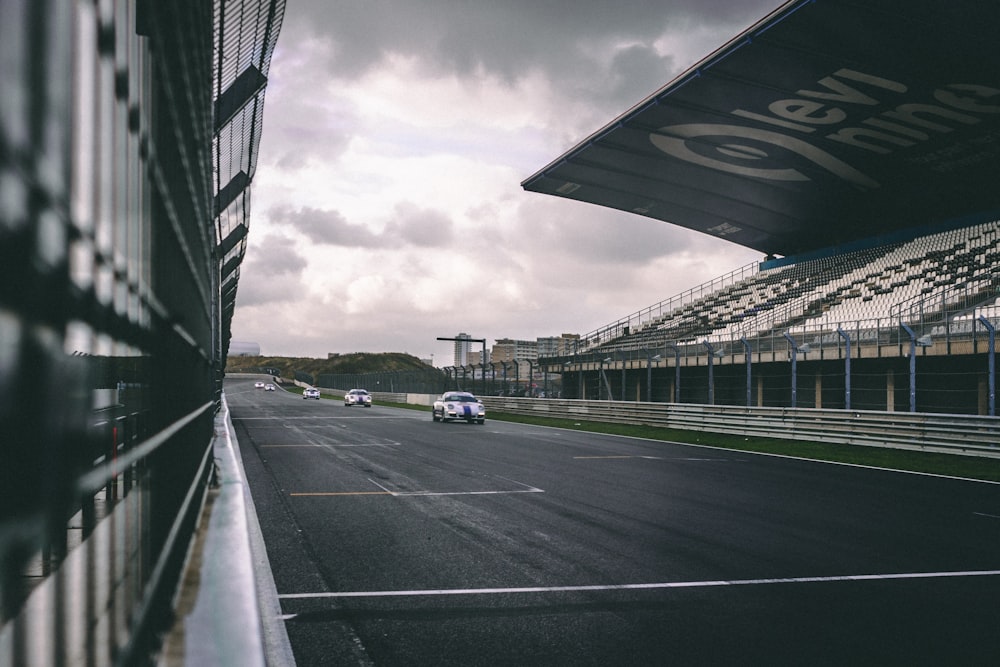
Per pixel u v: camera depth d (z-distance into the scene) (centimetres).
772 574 616
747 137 3831
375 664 410
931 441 1728
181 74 158
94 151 77
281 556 664
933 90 3039
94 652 104
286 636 451
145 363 127
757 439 2186
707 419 2422
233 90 573
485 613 505
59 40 59
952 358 2394
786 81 3169
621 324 5412
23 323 51
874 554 694
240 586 163
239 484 323
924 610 521
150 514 132
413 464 1426
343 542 726
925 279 3603
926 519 885
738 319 4491
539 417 3509
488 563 647
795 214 4897
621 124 3834
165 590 146
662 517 879
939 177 3919
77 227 68
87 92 73
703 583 587
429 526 812
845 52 2858
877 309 3616
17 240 48
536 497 1029
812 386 2911
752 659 425
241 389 11062
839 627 483
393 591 555
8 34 44
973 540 764
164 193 142
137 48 113
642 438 2234
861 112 3362
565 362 4484
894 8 2519
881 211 4547
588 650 437
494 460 1519
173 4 131
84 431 95
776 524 841
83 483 72
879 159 3847
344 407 4825
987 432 1611
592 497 1033
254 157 765
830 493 1100
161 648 126
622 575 609
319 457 1538
